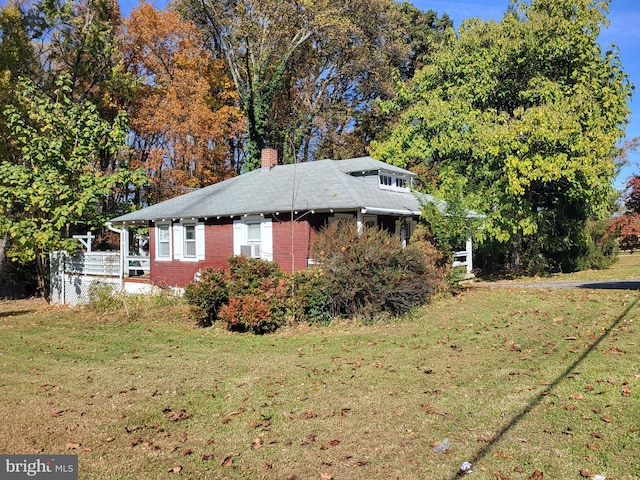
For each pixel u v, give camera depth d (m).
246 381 7.65
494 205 22.11
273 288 12.25
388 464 4.71
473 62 23.92
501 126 21.20
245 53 31.39
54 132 17.78
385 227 19.22
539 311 12.36
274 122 34.44
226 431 5.70
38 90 22.77
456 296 15.59
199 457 5.05
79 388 7.57
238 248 17.77
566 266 25.94
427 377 7.44
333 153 35.81
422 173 24.12
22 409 6.62
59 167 17.48
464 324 11.48
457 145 22.91
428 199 18.72
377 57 34.00
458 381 7.14
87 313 16.09
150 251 20.97
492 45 23.45
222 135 29.50
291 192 17.64
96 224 21.12
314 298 12.27
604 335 9.34
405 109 27.61
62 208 16.73
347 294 12.13
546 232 24.62
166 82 28.59
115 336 12.05
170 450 5.23
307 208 15.73
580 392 6.29
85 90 27.16
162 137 29.31
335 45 32.91
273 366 8.54
